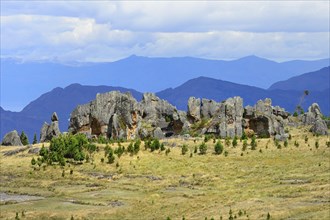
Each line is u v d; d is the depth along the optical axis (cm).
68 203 10681
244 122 18512
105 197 11262
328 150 14838
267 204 8912
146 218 9012
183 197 10869
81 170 14238
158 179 13288
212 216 8350
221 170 13875
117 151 15288
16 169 14512
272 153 15138
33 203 10725
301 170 12962
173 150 15900
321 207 8056
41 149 15150
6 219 9231
